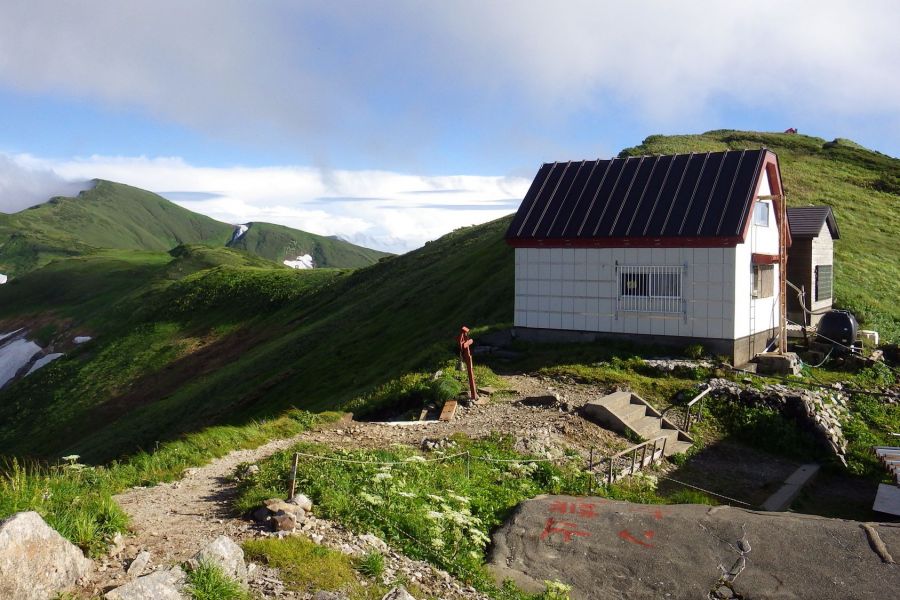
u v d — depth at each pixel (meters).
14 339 112.38
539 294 25.50
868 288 34.22
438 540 8.70
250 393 40.06
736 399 18.84
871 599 7.97
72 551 6.43
